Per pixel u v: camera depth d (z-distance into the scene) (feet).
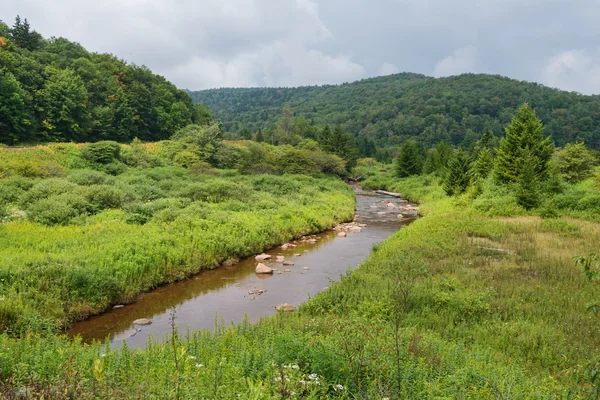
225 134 295.28
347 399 17.80
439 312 35.88
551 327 31.83
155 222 68.64
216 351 24.21
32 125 176.55
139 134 232.94
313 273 57.47
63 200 72.79
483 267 50.44
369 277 45.73
